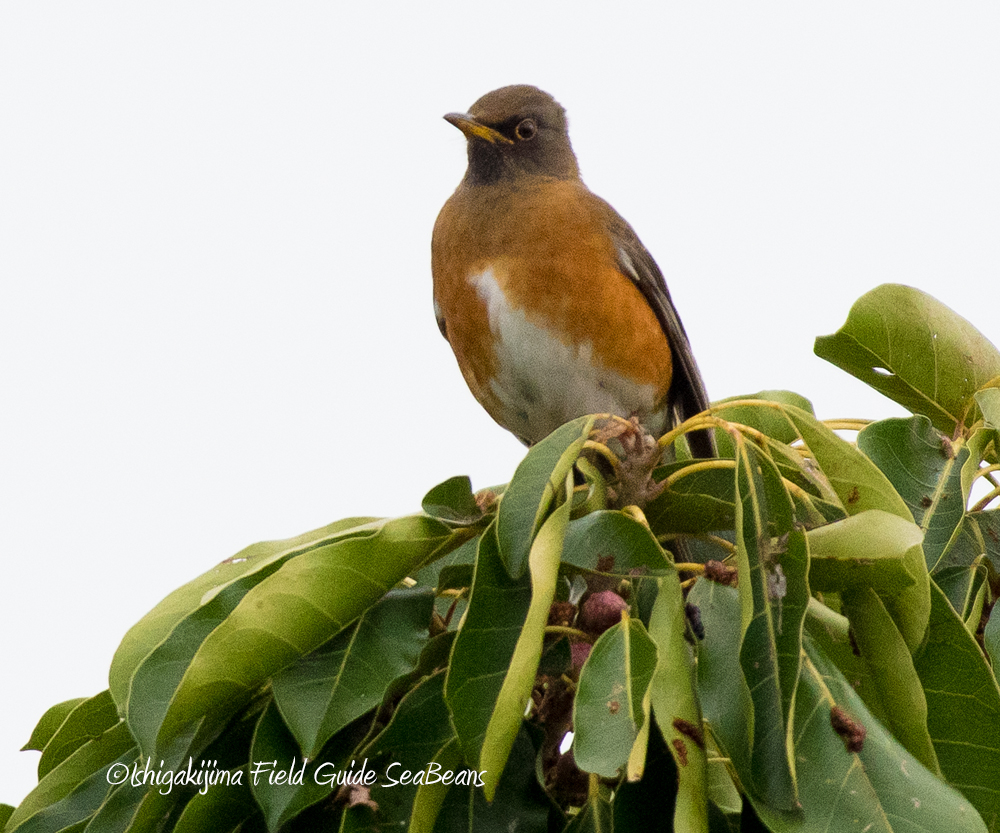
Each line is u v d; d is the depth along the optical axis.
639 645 4.02
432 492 4.98
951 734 4.61
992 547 5.91
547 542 4.21
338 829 4.57
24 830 5.19
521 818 4.42
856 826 3.95
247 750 4.80
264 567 4.82
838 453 5.09
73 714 5.65
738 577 4.41
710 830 4.29
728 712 4.21
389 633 4.64
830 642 4.76
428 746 4.46
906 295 6.52
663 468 5.62
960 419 6.69
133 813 4.90
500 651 4.20
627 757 3.73
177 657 4.64
